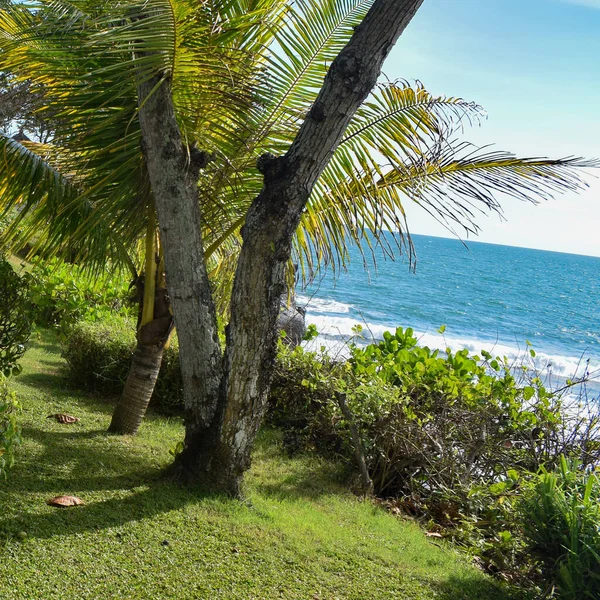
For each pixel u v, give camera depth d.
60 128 4.80
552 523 3.83
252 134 4.84
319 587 3.54
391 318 37.91
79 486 4.21
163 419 6.50
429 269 85.56
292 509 4.69
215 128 4.86
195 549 3.66
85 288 9.65
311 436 6.45
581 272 122.06
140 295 5.47
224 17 4.56
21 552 3.23
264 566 3.64
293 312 9.78
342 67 4.00
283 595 3.36
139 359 5.55
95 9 3.83
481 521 4.89
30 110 4.91
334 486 5.53
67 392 6.71
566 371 23.09
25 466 4.36
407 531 4.82
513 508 4.58
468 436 5.83
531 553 3.90
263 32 4.82
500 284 76.06
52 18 4.36
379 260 85.06
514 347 31.03
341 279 59.53
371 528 4.68
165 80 4.22
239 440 4.45
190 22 3.85
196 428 4.53
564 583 3.65
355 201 5.16
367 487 5.61
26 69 4.92
